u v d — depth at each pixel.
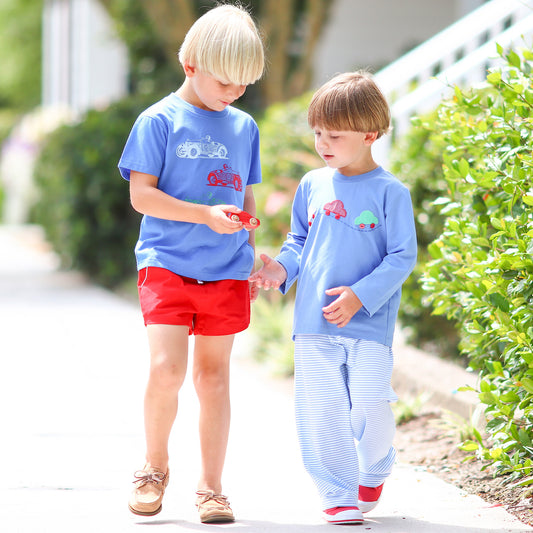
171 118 9.74
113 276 33.75
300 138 24.83
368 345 9.42
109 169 32.56
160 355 9.41
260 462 11.98
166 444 9.70
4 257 43.03
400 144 17.44
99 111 33.84
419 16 43.84
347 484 9.36
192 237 9.64
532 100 10.78
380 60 43.62
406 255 9.38
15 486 10.76
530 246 9.93
